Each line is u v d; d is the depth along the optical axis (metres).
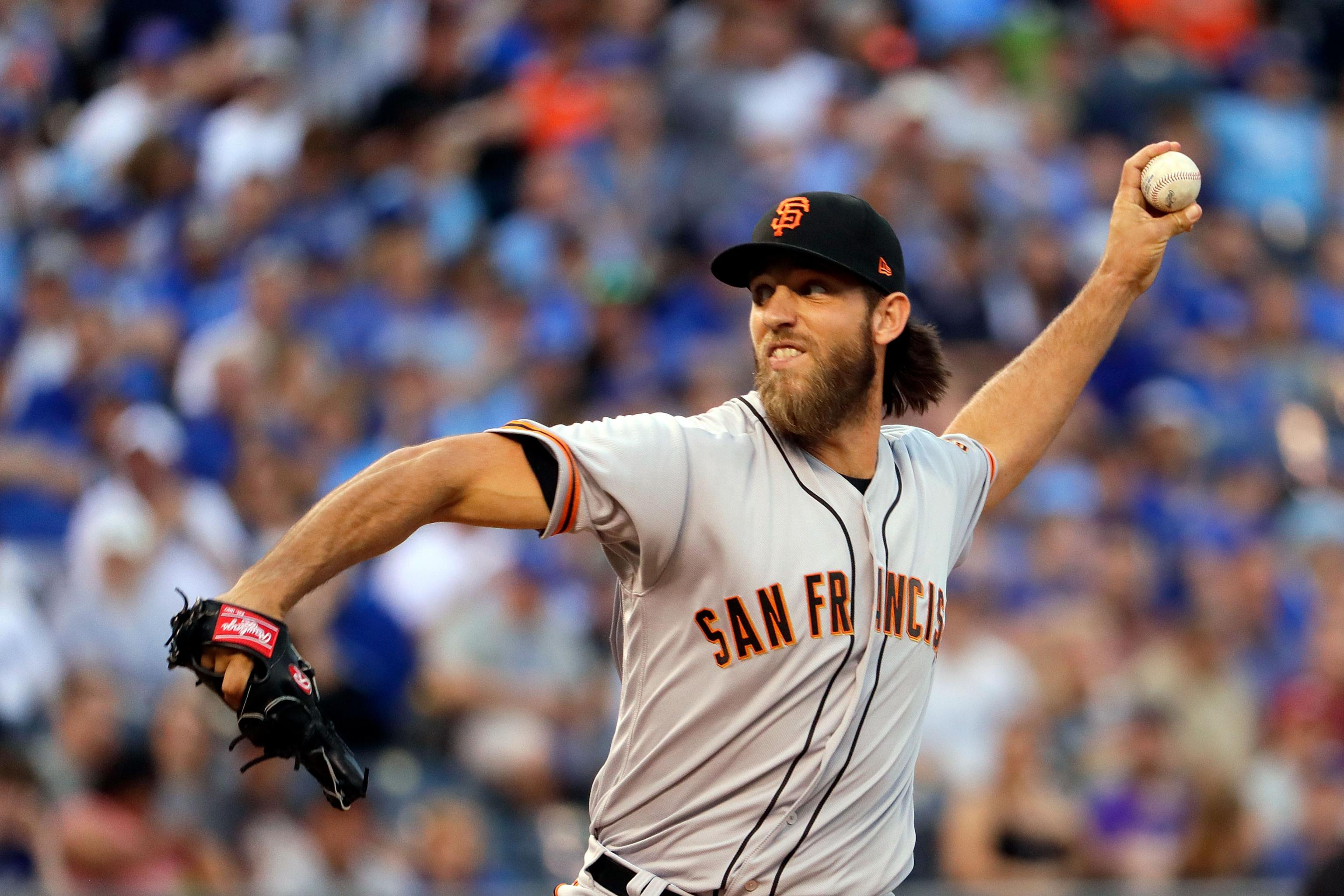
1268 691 32.72
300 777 24.77
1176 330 41.44
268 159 43.09
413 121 45.03
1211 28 52.19
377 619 27.83
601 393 36.25
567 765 27.27
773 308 11.03
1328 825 28.62
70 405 33.09
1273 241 46.19
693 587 10.58
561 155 42.06
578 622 29.73
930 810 26.78
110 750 23.33
